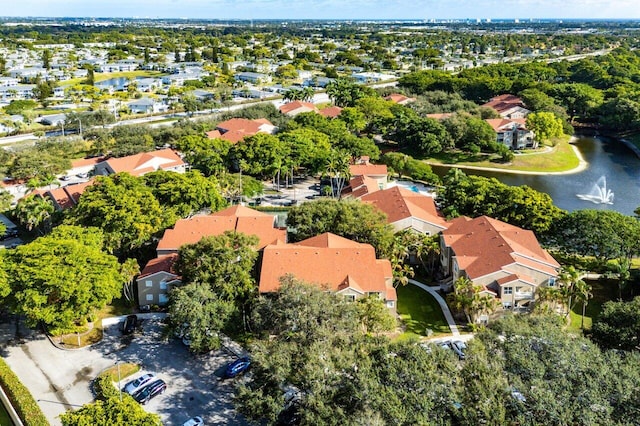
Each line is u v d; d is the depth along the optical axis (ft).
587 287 255.70
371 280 255.29
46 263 234.17
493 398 161.79
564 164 573.33
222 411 203.31
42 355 235.20
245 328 252.01
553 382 167.73
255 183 437.58
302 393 180.65
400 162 500.33
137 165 466.29
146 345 243.19
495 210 350.02
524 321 199.21
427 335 251.19
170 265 272.92
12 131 636.89
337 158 447.83
